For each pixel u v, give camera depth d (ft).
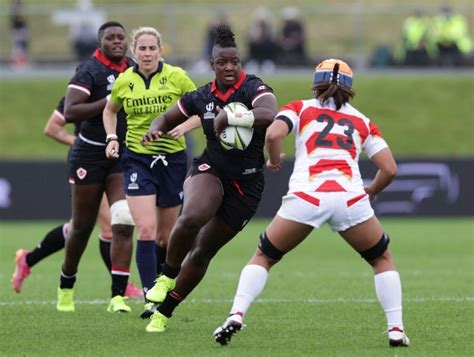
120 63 112.27
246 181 92.89
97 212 112.47
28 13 351.87
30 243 204.64
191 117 104.22
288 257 185.37
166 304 96.32
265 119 89.10
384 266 85.92
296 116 84.64
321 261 177.78
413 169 264.11
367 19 364.99
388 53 361.30
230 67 91.04
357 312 111.45
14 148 318.04
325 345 88.74
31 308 116.26
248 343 90.02
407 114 339.36
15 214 256.32
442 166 264.72
